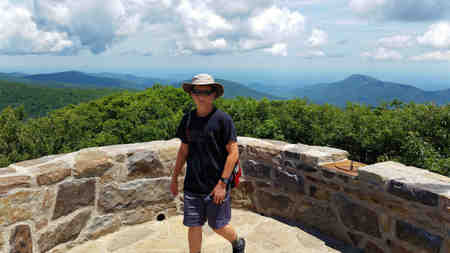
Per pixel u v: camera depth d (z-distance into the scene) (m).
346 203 2.70
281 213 3.37
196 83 1.98
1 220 2.18
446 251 1.94
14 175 2.35
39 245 2.44
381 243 2.44
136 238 2.99
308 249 2.74
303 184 3.09
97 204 2.91
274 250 2.75
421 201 2.06
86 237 2.85
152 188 3.30
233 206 3.77
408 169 2.48
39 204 2.43
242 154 3.68
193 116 2.16
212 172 2.11
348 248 2.71
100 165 2.88
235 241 2.28
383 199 2.37
